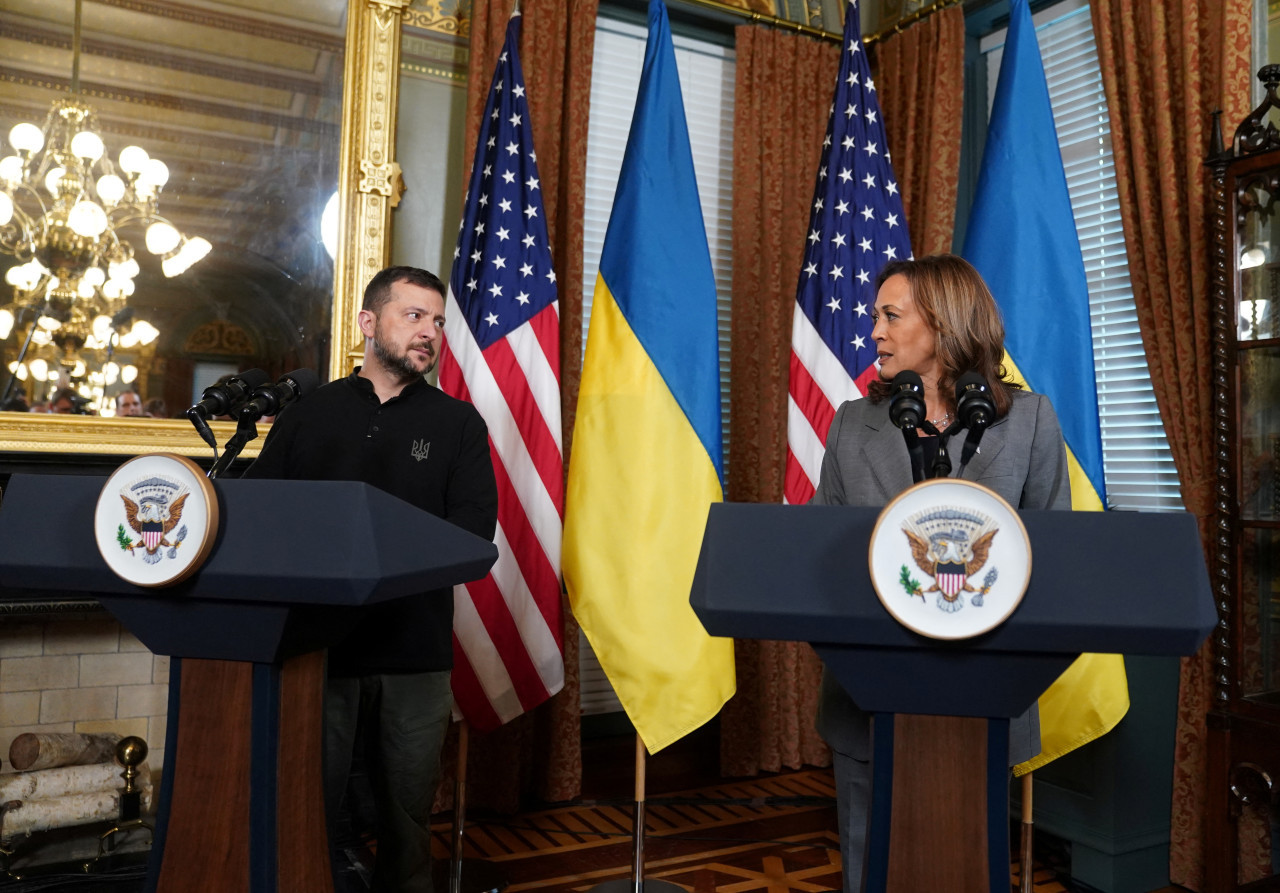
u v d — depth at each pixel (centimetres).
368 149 336
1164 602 108
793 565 116
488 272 300
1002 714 116
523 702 279
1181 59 308
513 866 294
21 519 138
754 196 398
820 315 308
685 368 288
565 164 366
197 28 318
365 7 337
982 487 108
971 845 117
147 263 310
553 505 289
